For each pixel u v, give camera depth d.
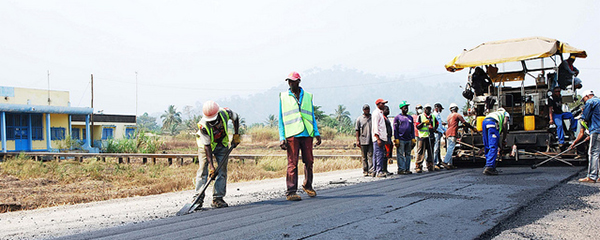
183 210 5.61
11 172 16.61
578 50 10.61
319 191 7.31
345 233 3.92
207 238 3.90
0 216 5.99
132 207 6.44
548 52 10.40
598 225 4.18
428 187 7.06
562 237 3.77
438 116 12.04
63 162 22.97
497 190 6.43
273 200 6.38
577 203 5.36
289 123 6.45
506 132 9.01
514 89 11.66
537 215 4.69
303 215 4.87
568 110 11.95
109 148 31.50
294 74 6.55
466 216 4.58
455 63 11.51
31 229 4.79
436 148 11.69
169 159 21.14
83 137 38.62
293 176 6.33
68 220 5.37
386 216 4.66
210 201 6.74
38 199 9.46
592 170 7.39
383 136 9.95
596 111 7.35
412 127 10.70
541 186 6.75
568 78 11.08
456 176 8.88
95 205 6.95
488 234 3.90
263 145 41.84
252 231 4.12
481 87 11.91
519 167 10.45
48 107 31.23
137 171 16.53
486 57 11.16
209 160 5.83
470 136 11.72
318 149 34.81
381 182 8.40
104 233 4.32
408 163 10.69
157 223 4.79
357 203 5.60
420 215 4.68
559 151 10.41
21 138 30.62
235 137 6.20
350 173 12.16
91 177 14.52
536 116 10.88
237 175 12.93
